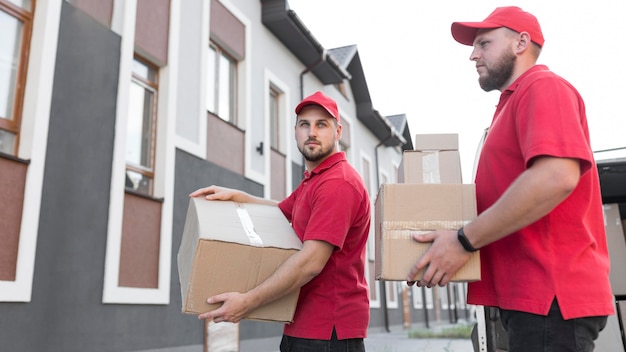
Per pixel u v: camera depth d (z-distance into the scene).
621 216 3.18
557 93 1.39
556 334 1.33
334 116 2.25
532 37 1.60
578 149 1.30
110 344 5.82
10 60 5.17
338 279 2.05
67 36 5.64
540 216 1.32
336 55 16.22
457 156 1.82
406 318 19.75
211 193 2.33
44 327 5.02
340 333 2.00
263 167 10.01
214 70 9.12
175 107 7.46
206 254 1.78
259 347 8.94
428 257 1.49
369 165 17.97
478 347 2.81
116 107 6.24
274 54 11.14
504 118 1.56
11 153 5.08
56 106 5.40
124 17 6.51
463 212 1.56
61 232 5.30
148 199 6.73
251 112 9.84
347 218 1.97
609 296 1.40
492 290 1.54
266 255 1.84
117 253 5.97
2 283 4.64
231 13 9.51
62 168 5.39
